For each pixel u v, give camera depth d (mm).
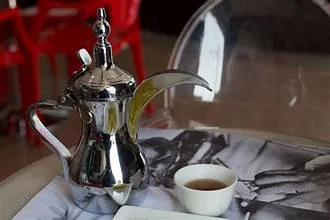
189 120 1580
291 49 1651
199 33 1585
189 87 1613
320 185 1044
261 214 960
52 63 3654
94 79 944
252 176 1084
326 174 1078
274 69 1714
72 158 1000
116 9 2623
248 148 1191
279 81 1727
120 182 962
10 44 2740
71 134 2797
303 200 1000
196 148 1199
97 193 966
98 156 963
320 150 1170
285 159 1140
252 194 1021
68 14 2740
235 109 1662
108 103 933
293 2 1575
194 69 1580
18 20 2570
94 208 980
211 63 1604
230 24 1605
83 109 952
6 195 1062
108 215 977
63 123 2934
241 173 1097
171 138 1242
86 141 978
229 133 1276
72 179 985
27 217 962
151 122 1481
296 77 1708
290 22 1601
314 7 1561
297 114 1659
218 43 1604
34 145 2762
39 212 977
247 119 1652
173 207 990
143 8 4551
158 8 4504
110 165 961
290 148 1182
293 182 1058
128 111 967
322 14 1558
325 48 1612
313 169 1099
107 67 963
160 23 4523
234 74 1656
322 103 1642
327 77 1682
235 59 1646
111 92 927
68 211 982
